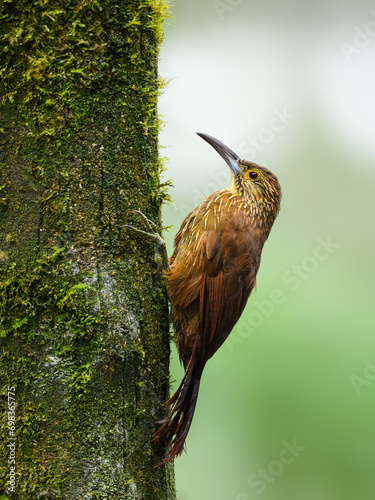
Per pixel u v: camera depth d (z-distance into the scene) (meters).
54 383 5.64
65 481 5.55
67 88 5.86
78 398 5.66
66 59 5.84
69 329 5.72
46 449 5.57
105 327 5.83
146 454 6.06
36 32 5.78
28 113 5.79
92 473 5.61
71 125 5.87
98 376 5.75
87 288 5.80
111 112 6.06
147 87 6.36
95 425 5.69
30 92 5.78
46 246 5.76
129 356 5.98
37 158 5.79
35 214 5.77
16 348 5.66
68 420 5.62
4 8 5.74
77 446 5.61
